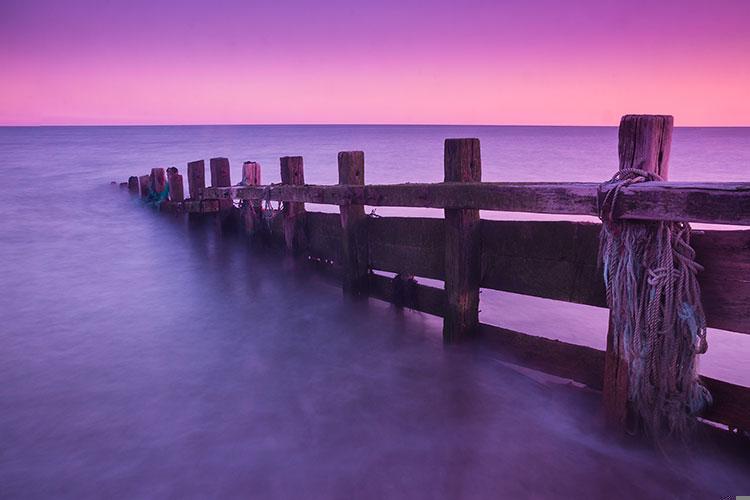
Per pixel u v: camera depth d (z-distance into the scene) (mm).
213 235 11133
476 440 3795
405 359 5188
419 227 5359
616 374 3357
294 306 6930
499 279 4477
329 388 4648
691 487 3166
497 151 57656
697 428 3299
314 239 7449
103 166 36938
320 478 3379
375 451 3680
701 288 3129
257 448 3721
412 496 3201
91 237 11781
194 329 6184
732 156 48375
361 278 6191
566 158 44312
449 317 4691
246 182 9445
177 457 3613
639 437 3357
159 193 14547
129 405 4355
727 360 5438
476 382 4570
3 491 3268
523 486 3281
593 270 3787
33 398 4480
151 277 8562
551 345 4125
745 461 3162
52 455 3650
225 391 4602
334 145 78938
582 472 3385
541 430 3861
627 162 3152
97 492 3260
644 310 3098
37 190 20484
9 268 9219
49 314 6758
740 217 2609
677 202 2822
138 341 5816
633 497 3150
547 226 4047
